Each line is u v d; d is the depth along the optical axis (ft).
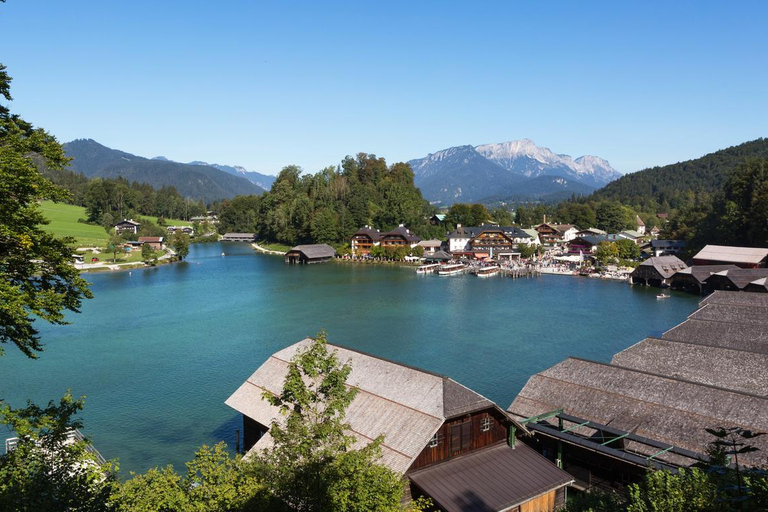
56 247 80.89
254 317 334.65
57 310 76.33
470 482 106.11
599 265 598.75
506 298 409.08
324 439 68.74
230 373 223.92
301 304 380.37
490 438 118.83
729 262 468.75
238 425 174.29
